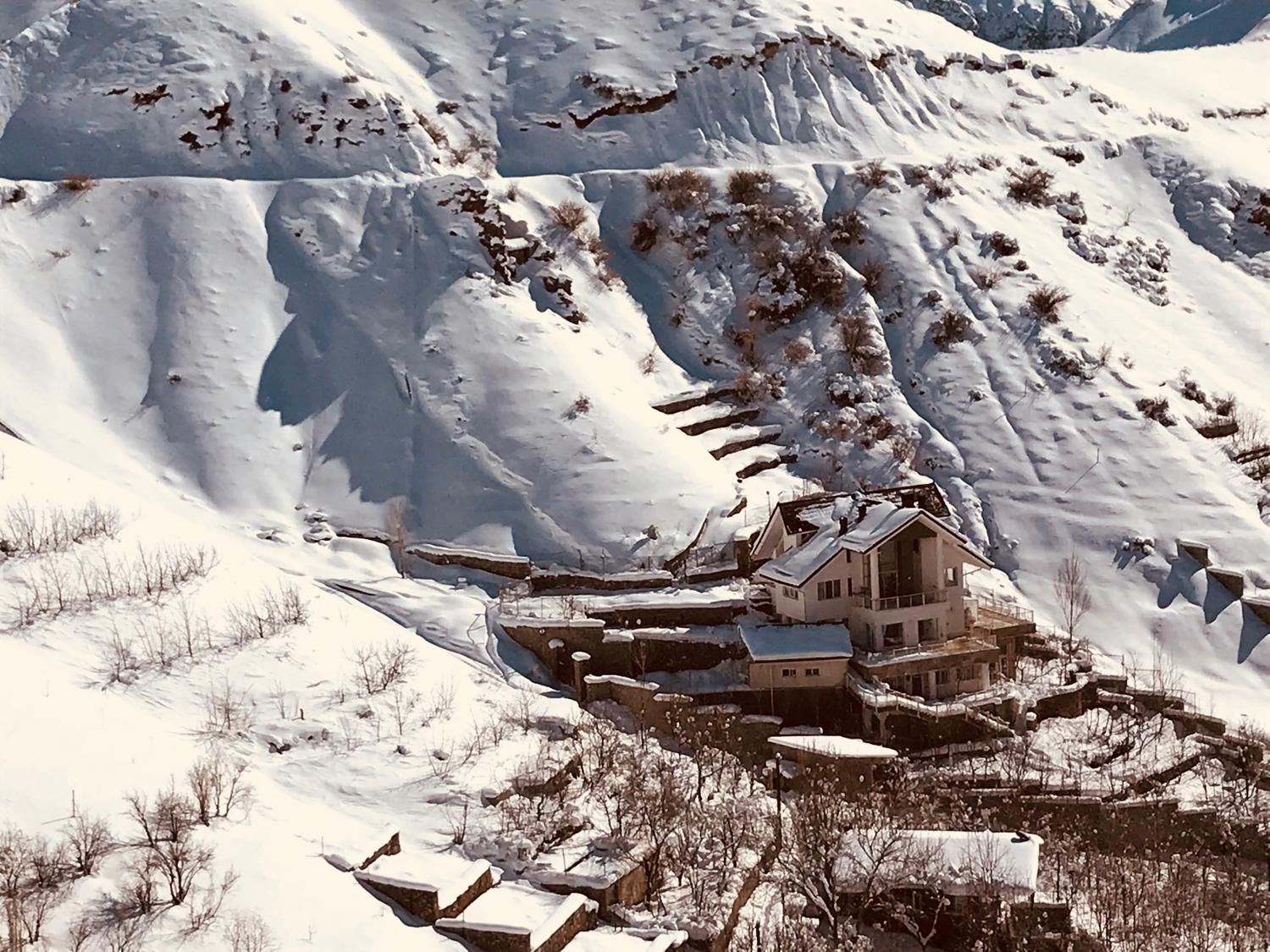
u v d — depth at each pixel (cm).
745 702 4991
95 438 6253
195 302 6950
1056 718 5153
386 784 3825
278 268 7262
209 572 4688
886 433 6944
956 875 3556
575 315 7262
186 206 7438
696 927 3412
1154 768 4853
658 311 7794
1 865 2880
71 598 4312
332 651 4456
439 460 6200
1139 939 3541
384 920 3136
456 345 6706
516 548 5791
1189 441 6775
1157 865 4169
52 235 7244
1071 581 6091
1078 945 3469
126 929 2853
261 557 5684
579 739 4244
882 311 7650
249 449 6312
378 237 7394
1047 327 7381
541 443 6172
